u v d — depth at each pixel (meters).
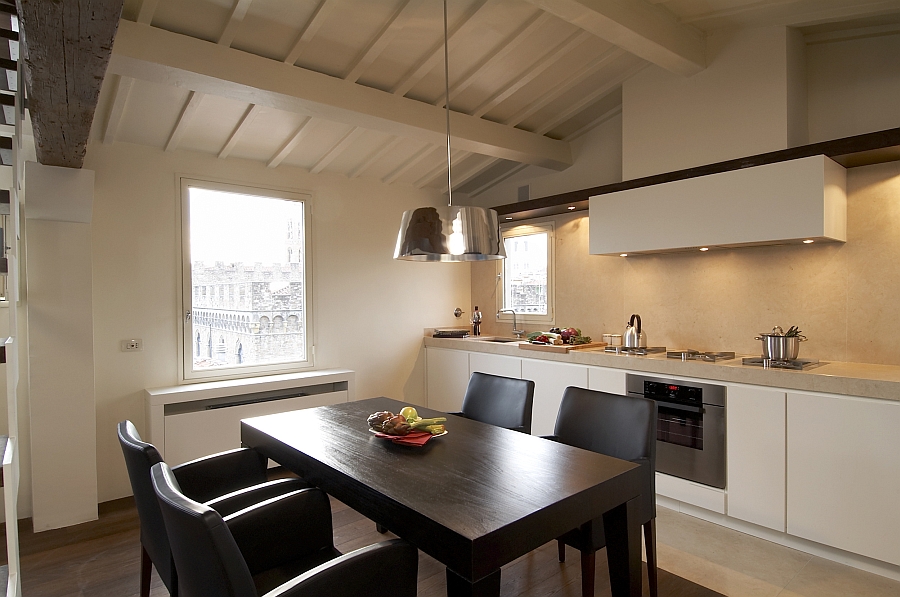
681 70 3.54
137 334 3.83
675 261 4.08
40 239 3.20
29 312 3.17
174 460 3.70
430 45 3.29
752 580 2.56
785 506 2.88
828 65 3.37
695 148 3.60
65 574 2.67
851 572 2.63
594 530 2.12
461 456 2.11
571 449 2.21
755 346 3.63
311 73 3.23
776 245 3.51
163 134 3.75
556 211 4.74
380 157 4.63
